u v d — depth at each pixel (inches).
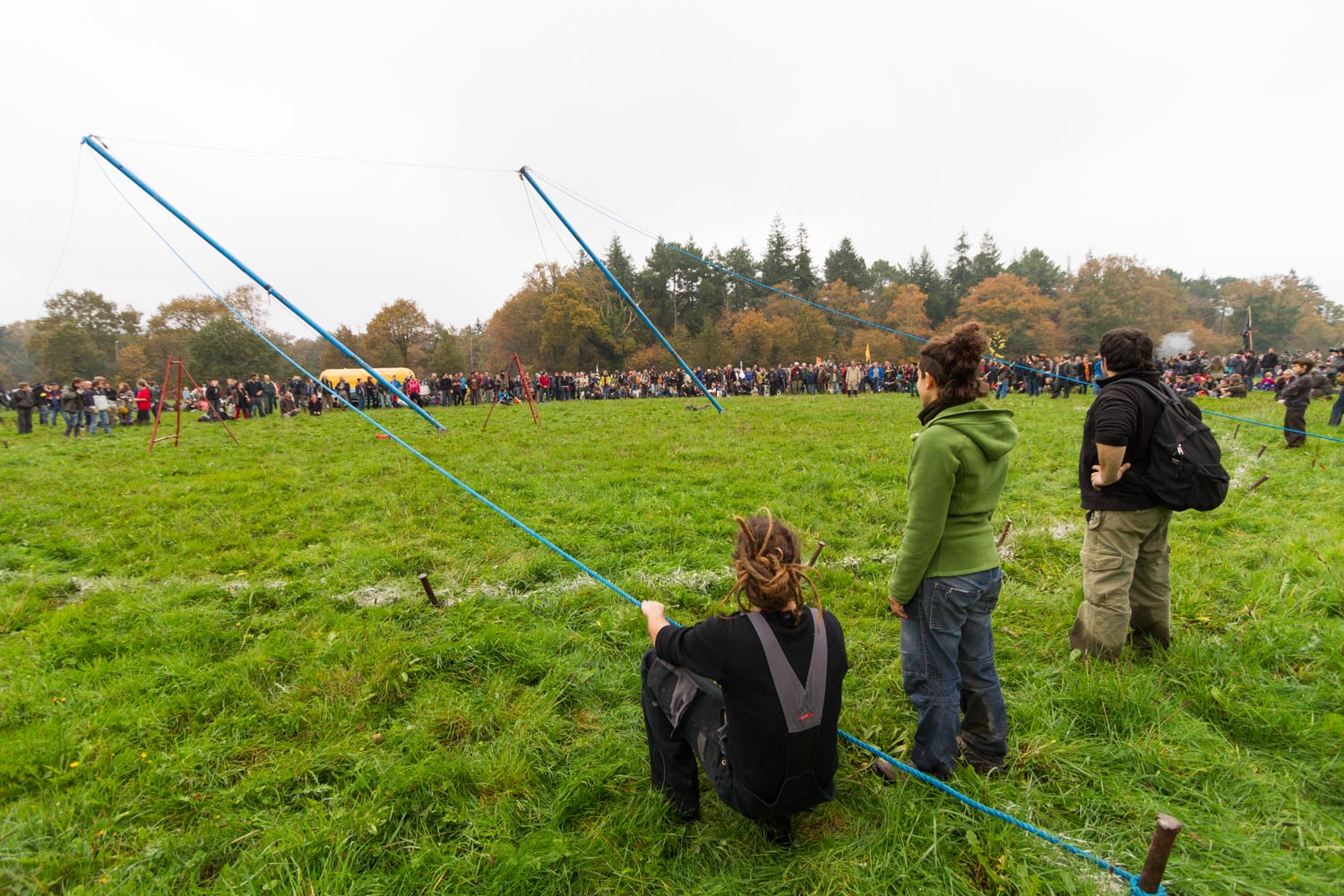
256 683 149.2
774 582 85.5
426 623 178.2
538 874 95.3
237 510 303.1
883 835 99.7
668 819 105.3
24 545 255.3
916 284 3041.3
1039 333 2689.5
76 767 119.3
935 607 105.0
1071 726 123.5
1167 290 2955.2
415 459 442.3
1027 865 94.0
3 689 145.6
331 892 93.0
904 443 474.0
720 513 284.5
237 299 2396.7
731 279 2984.7
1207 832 98.8
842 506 292.5
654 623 103.3
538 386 1302.9
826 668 88.9
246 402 920.9
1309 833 97.5
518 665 153.9
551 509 297.3
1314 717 122.3
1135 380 131.6
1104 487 137.6
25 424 751.1
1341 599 167.8
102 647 166.7
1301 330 3454.7
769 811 89.2
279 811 110.3
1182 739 118.9
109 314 2566.4
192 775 119.2
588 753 122.9
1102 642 140.8
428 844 101.1
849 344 2689.5
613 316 2488.9
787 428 587.5
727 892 91.4
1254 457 379.6
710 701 97.9
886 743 124.4
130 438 641.0
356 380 1465.3
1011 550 228.7
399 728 131.6
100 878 97.1
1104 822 103.0
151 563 235.6
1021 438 479.8
